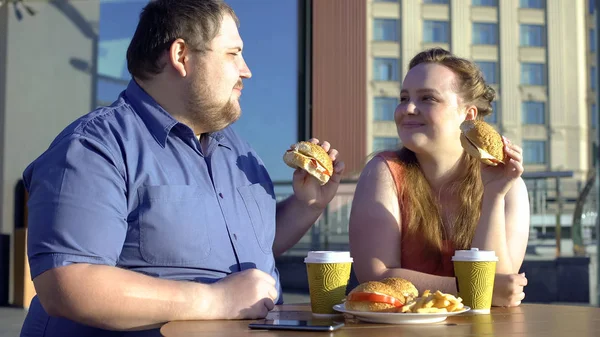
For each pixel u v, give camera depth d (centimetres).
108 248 140
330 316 145
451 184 197
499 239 173
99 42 706
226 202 167
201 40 164
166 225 151
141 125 161
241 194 174
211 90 165
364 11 681
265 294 141
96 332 146
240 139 189
